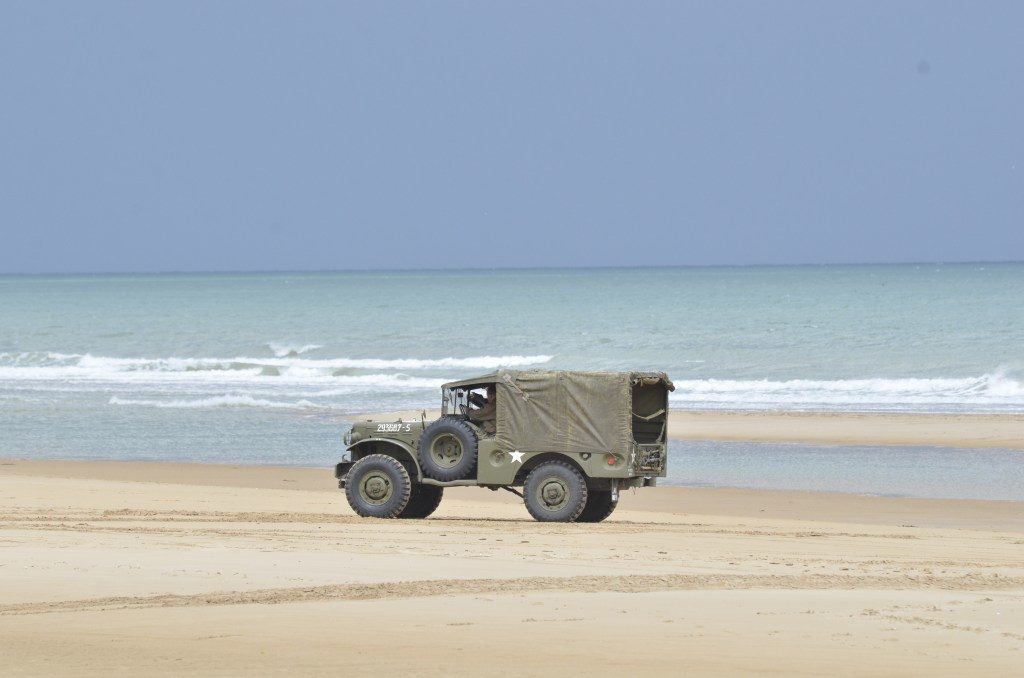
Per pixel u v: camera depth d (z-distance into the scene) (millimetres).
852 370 129750
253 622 25094
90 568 31734
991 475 66938
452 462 47125
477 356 155750
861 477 66938
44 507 50438
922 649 23000
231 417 98875
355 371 140500
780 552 38531
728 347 157625
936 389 115562
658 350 155500
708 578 31734
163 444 83438
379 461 47531
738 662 22000
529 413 46594
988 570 34906
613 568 33375
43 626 24719
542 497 46188
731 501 58438
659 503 57844
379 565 32938
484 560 34469
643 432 48250
